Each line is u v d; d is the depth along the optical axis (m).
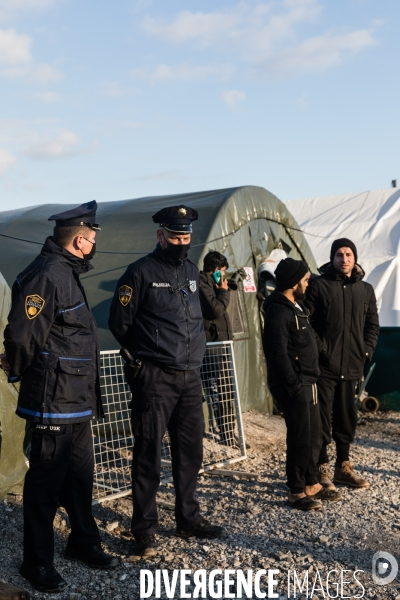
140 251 8.29
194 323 4.43
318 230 17.92
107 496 5.29
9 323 3.61
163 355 4.28
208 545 4.43
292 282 5.09
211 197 8.88
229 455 6.67
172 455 4.59
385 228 17.00
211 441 7.00
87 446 4.04
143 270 4.34
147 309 4.31
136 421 4.35
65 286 3.73
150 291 4.31
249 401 8.97
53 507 3.81
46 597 3.66
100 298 7.87
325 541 4.50
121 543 4.46
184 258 4.47
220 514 5.09
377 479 6.07
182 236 4.34
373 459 6.82
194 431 4.52
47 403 3.69
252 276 9.14
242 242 8.91
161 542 4.49
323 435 5.67
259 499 5.45
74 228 3.85
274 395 5.25
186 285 4.44
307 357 5.14
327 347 5.61
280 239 10.18
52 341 3.72
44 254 3.82
